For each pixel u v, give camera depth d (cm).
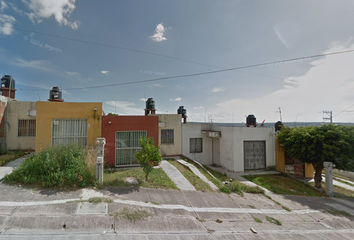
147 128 909
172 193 567
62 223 348
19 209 375
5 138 991
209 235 382
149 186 588
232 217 488
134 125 893
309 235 455
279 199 716
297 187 923
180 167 942
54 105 827
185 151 1311
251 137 1151
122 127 877
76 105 851
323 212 641
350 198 864
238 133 1124
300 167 1216
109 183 557
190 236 368
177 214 445
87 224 354
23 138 1030
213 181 778
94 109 864
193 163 1101
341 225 554
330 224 550
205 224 427
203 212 486
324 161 922
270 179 1002
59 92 1120
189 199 547
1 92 1073
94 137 860
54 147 619
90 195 470
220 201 577
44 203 409
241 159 1125
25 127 1042
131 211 417
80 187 507
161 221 404
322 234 473
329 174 877
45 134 812
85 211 395
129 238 335
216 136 1253
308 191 883
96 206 418
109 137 862
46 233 319
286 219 540
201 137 1370
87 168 558
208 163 1375
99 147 547
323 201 768
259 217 520
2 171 605
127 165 872
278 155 1195
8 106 1016
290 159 1235
